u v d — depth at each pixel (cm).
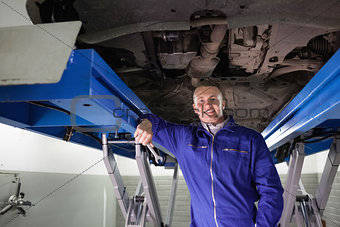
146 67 161
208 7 105
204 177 118
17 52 71
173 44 141
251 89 191
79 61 81
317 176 539
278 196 108
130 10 108
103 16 112
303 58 159
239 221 116
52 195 355
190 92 193
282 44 134
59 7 114
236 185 115
